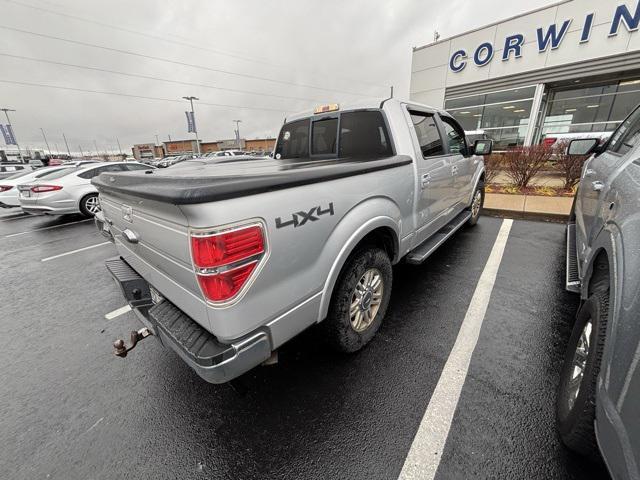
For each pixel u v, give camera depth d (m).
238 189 1.21
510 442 1.54
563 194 6.78
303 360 2.20
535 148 7.20
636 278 1.06
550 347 2.21
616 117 12.34
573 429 1.34
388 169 2.16
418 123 2.84
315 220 1.58
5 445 1.69
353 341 2.11
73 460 1.59
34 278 4.14
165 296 1.72
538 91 12.59
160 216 1.39
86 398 2.01
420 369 2.06
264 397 1.91
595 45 11.09
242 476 1.48
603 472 1.38
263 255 1.34
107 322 2.97
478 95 14.23
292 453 1.57
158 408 1.90
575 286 2.19
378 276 2.28
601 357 1.22
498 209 5.91
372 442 1.59
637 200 1.29
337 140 2.98
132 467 1.55
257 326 1.39
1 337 2.78
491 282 3.20
